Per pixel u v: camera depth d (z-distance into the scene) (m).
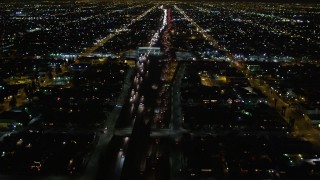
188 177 104.38
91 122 137.12
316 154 115.50
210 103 161.12
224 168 107.94
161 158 114.12
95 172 106.38
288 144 122.00
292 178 103.88
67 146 118.69
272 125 135.88
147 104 160.62
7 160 110.69
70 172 105.94
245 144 120.56
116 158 114.12
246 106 157.00
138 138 127.31
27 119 140.00
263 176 104.69
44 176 104.06
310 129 136.38
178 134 130.62
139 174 105.81
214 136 128.25
